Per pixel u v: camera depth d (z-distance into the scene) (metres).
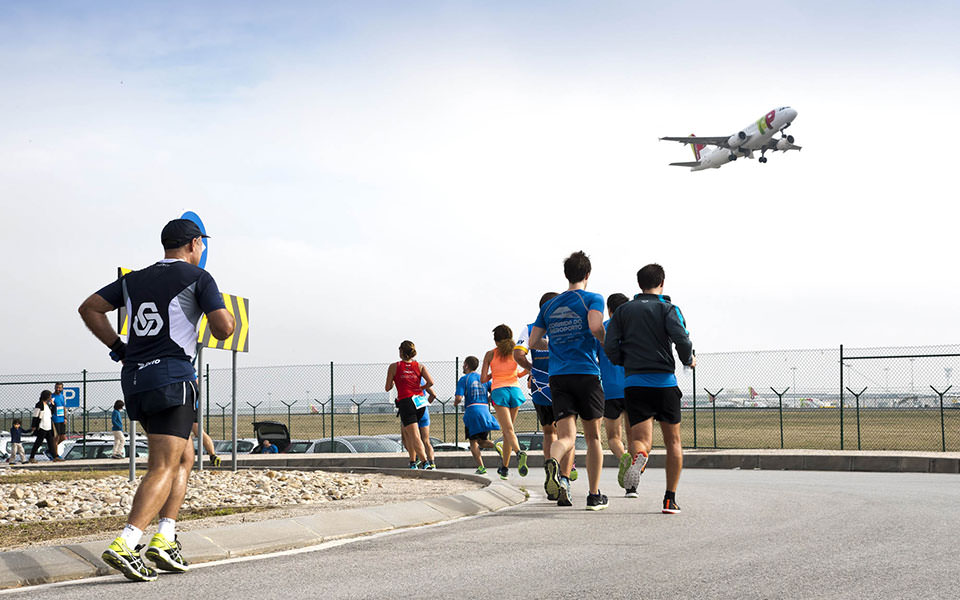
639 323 7.04
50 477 11.30
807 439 28.88
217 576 4.61
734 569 4.57
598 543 5.46
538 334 7.48
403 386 12.11
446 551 5.27
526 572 4.57
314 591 4.20
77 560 4.75
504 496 8.14
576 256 7.38
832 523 6.28
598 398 7.32
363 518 6.34
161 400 4.65
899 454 13.23
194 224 5.07
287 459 15.77
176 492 4.78
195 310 4.84
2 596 4.19
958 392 16.59
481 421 11.72
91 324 4.88
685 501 7.98
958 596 3.95
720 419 31.33
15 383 21.61
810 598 3.93
